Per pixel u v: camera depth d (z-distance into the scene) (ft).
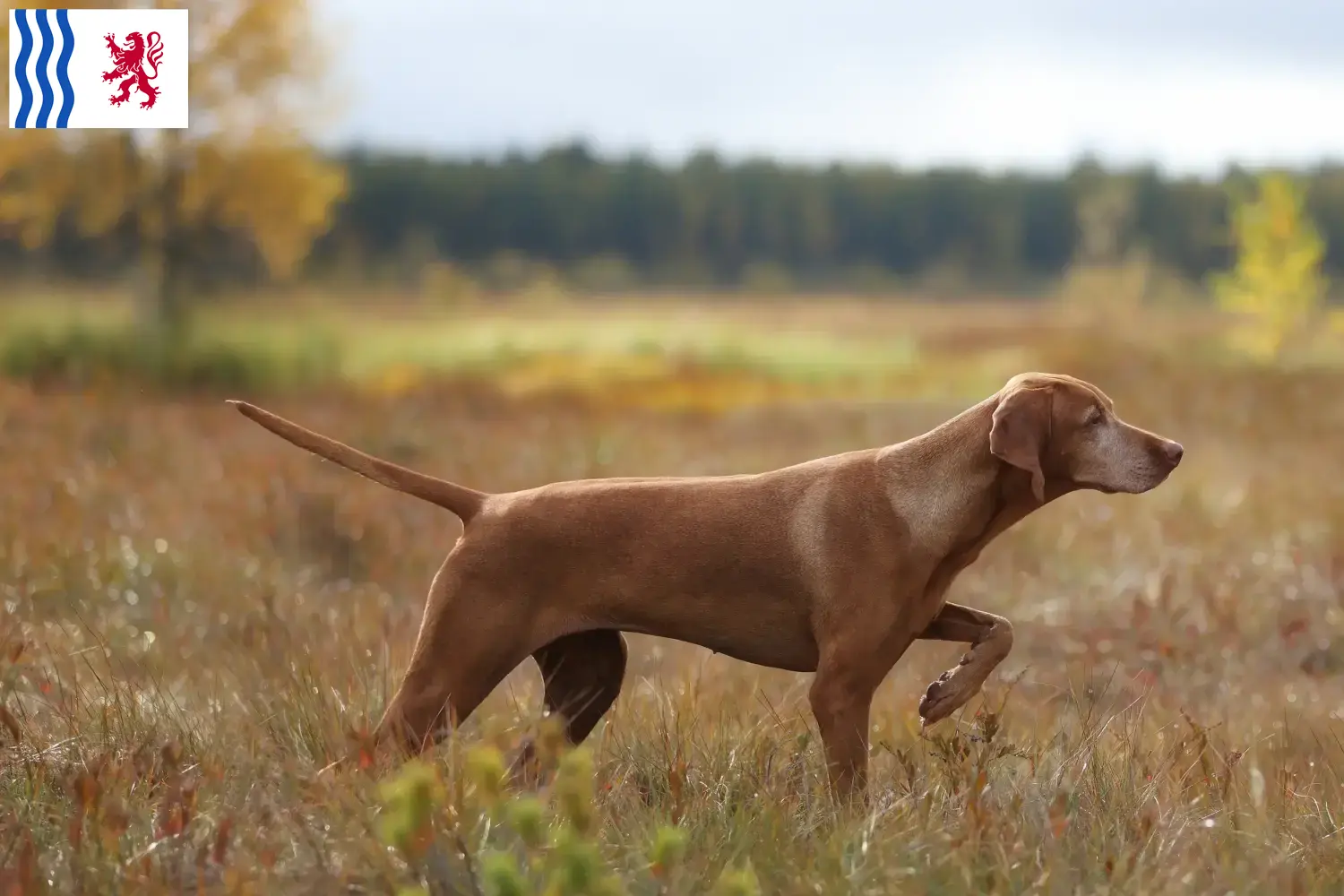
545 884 15.89
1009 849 18.01
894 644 20.99
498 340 137.69
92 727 22.26
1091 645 32.76
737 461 66.33
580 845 13.67
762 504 21.38
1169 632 33.53
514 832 16.98
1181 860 17.97
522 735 22.52
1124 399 96.37
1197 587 37.83
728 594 21.22
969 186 390.42
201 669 27.81
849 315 240.12
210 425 69.87
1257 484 55.72
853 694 20.88
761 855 18.02
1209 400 92.53
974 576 41.09
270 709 23.53
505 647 21.25
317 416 78.64
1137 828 19.25
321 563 40.27
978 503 21.17
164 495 45.14
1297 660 33.65
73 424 63.57
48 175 111.45
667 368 131.75
